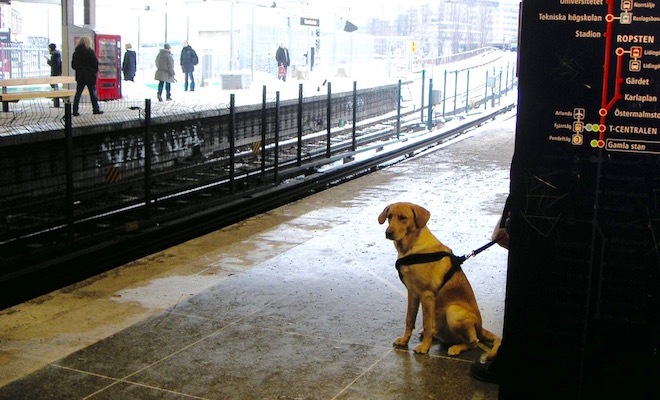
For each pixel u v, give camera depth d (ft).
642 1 10.33
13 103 57.82
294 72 113.50
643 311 11.03
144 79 97.25
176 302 20.98
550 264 11.39
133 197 35.12
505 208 16.22
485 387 15.20
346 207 36.09
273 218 33.47
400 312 20.07
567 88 10.85
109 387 15.25
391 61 131.34
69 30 61.82
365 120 76.23
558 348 11.55
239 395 14.90
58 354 17.03
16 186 29.35
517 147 11.25
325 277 23.58
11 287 22.45
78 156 32.63
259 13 112.47
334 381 15.53
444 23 258.78
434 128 75.66
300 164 45.62
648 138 10.60
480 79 144.46
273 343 17.71
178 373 15.97
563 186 11.12
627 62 10.52
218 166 43.73
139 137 37.40
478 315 16.97
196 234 31.19
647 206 10.76
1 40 85.71
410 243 16.94
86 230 30.32
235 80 85.35
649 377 11.16
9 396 14.79
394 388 15.16
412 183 43.24
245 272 24.18
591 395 11.47
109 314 19.93
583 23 10.62
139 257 27.58
